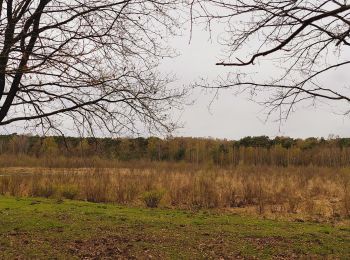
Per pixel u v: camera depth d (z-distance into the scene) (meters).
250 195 20.84
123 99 6.56
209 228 12.69
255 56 4.55
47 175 25.19
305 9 4.55
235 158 64.50
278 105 5.47
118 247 9.79
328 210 18.48
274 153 65.94
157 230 11.99
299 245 10.50
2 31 5.79
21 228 11.27
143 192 21.31
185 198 20.80
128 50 6.60
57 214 14.09
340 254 9.73
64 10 6.23
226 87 5.30
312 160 63.75
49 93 6.53
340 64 5.09
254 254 9.60
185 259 9.02
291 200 19.36
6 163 29.53
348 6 4.05
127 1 6.22
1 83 6.29
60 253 9.02
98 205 18.08
